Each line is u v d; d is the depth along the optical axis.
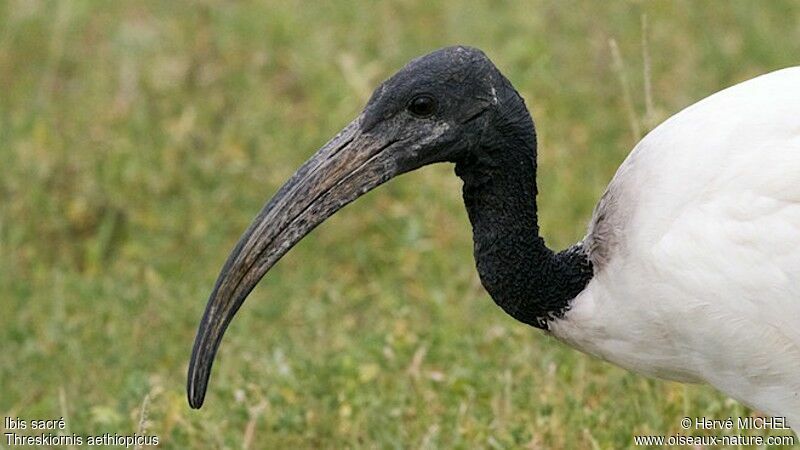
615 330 9.18
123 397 11.57
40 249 14.70
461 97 8.98
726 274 8.61
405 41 17.31
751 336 8.72
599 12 17.59
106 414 11.34
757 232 8.55
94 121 16.17
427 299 13.27
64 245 14.78
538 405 11.01
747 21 17.16
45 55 17.66
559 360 11.59
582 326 9.29
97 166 15.43
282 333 12.82
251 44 17.47
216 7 18.30
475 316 12.77
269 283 13.81
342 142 9.08
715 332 8.77
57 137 15.87
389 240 14.53
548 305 9.33
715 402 10.83
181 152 15.64
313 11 18.17
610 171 15.00
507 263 9.27
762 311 8.63
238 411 11.27
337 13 18.05
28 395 12.16
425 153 9.05
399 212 14.62
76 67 17.55
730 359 8.89
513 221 9.23
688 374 9.30
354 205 14.83
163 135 15.80
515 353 11.74
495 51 16.92
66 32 17.77
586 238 9.33
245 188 15.09
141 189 15.20
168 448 11.20
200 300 13.27
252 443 11.14
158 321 13.03
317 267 14.18
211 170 15.24
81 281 13.81
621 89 16.12
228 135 15.71
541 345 11.93
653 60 16.67
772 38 16.75
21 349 12.74
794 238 8.48
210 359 9.29
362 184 9.05
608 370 11.46
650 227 8.82
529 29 17.27
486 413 11.06
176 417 11.30
